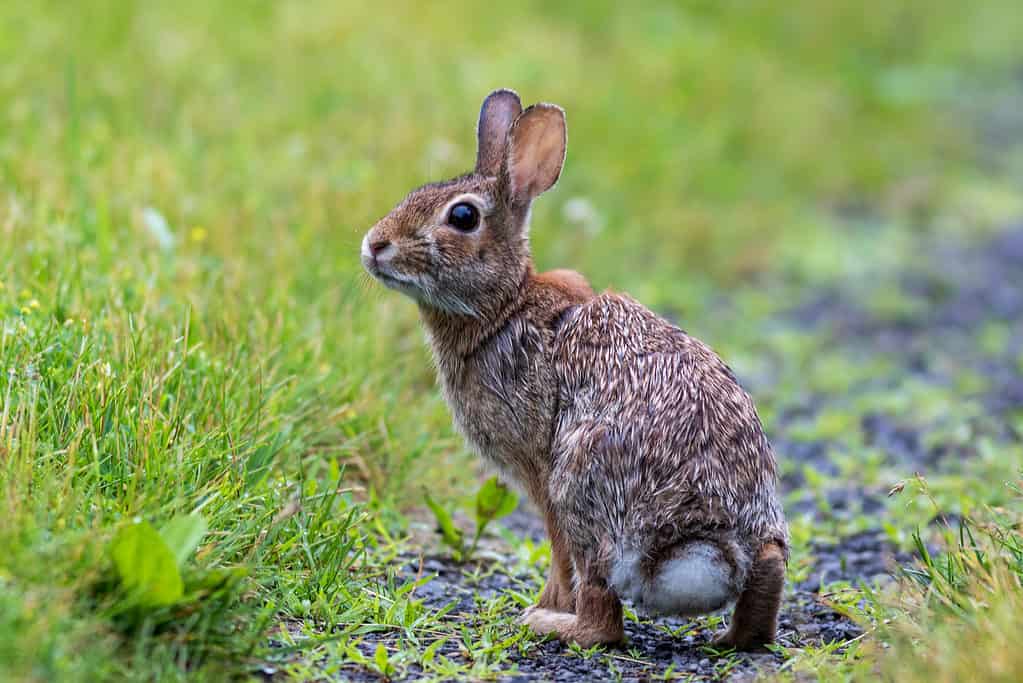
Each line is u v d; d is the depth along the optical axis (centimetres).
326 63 2008
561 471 802
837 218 2384
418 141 1736
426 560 967
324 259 1262
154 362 875
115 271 1059
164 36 1934
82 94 1602
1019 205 2608
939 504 1080
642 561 769
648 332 834
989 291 2031
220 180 1438
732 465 773
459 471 1093
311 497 862
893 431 1385
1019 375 1612
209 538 750
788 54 3247
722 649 802
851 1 3844
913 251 2247
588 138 2109
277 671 709
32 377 818
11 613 604
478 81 2147
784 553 788
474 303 855
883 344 1753
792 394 1521
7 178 1241
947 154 2911
